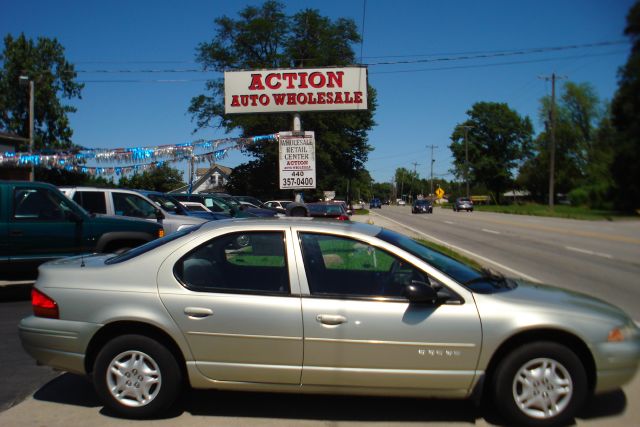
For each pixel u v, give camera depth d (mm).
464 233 25906
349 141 53594
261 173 51812
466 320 4164
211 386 4336
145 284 4398
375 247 4508
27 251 8547
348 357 4199
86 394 4973
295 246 4457
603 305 4547
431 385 4199
